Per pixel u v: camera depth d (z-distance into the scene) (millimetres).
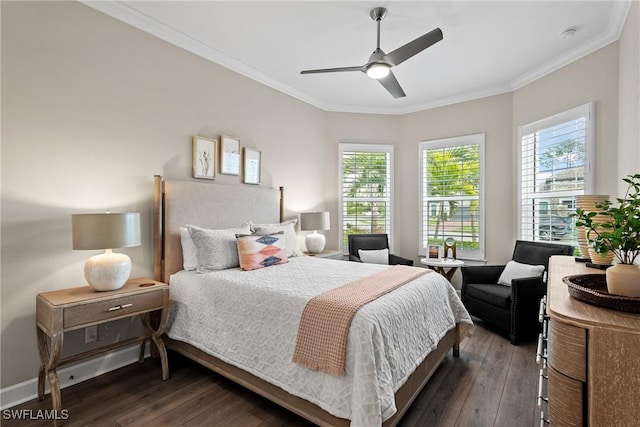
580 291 1248
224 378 2432
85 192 2420
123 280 2248
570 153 3309
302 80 3990
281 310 1942
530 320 3062
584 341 1045
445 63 3494
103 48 2510
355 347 1600
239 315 2137
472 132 4418
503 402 2100
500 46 3127
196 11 2617
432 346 2197
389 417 1573
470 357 2766
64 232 2314
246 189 3529
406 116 4973
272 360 1922
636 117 2350
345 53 3318
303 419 1946
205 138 3207
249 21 2754
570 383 1072
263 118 3887
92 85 2451
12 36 2084
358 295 1941
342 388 1605
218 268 2732
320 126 4770
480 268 3764
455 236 4586
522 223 3959
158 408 2049
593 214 1373
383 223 5031
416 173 4895
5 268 2078
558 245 3316
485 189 4328
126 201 2652
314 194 4664
